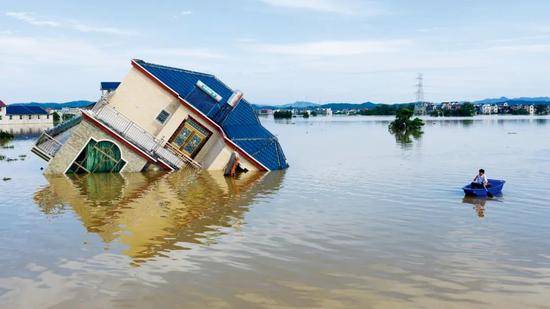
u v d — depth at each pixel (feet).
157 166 144.46
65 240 68.95
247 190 110.63
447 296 49.06
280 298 48.80
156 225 77.25
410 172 139.23
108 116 141.79
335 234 71.77
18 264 58.80
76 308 46.65
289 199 99.25
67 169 136.36
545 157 175.22
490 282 52.70
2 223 79.10
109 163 139.54
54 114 590.96
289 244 66.74
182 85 157.17
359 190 109.70
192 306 46.98
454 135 317.63
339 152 207.00
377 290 50.67
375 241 68.18
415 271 56.13
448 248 64.85
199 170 145.59
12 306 47.09
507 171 139.54
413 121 383.86
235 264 58.59
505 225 77.10
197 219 81.41
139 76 150.61
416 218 81.82
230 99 157.07
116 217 82.99
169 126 149.69
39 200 98.43
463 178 126.41
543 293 49.62
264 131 165.48
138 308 46.62
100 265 58.39
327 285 52.06
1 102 494.18
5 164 160.66
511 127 437.99
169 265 58.29
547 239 69.05
